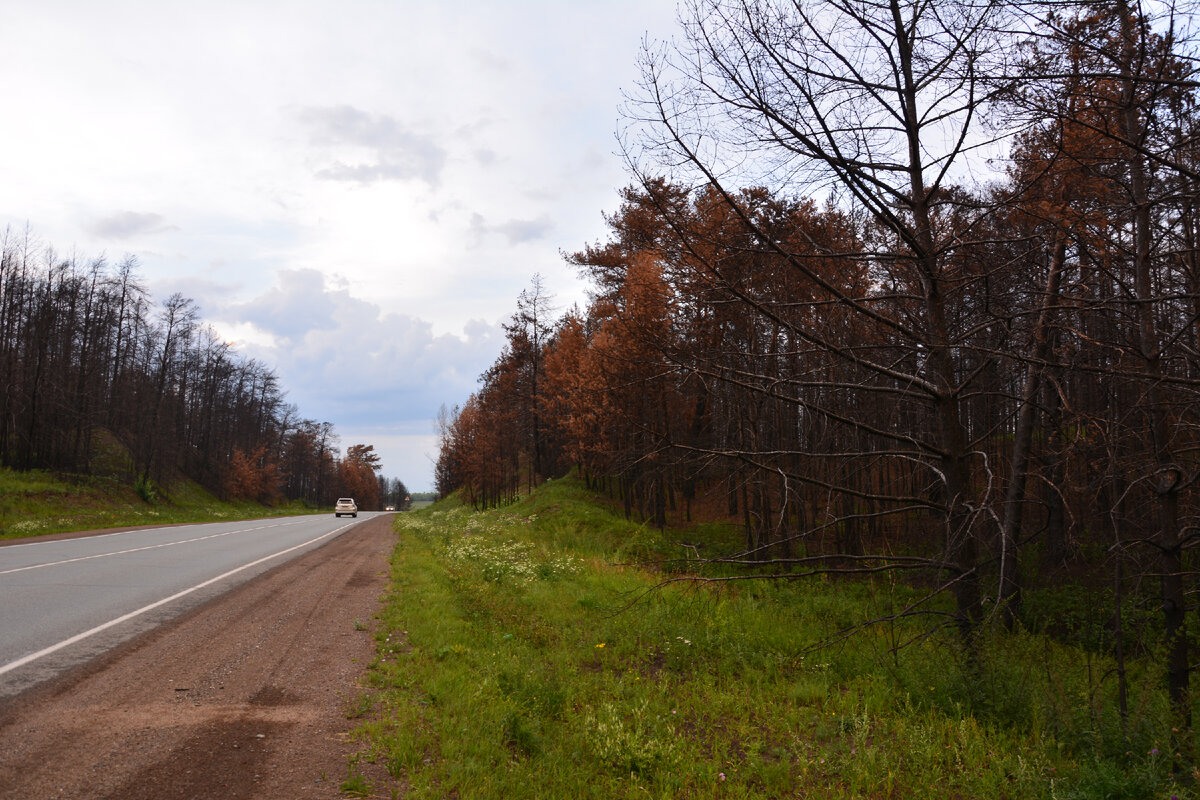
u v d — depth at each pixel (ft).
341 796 12.42
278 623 26.84
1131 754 15.46
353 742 15.08
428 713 16.97
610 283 75.56
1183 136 17.69
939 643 21.59
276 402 289.74
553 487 107.55
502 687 19.56
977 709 18.94
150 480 146.61
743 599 38.01
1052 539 38.73
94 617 25.84
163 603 29.58
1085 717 17.52
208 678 18.99
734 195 21.18
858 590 43.09
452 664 21.58
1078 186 18.25
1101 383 20.57
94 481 129.70
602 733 16.19
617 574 46.68
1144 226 19.07
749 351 23.15
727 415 31.45
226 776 12.88
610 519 76.28
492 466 132.98
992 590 22.47
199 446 232.12
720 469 31.07
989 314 19.33
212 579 37.91
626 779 14.73
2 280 128.26
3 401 121.80
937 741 17.46
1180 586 18.66
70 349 142.51
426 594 34.32
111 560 45.44
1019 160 19.69
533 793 13.34
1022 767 14.96
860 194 18.94
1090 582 35.09
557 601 35.99
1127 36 15.94
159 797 11.80
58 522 84.23
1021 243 20.77
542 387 106.52
